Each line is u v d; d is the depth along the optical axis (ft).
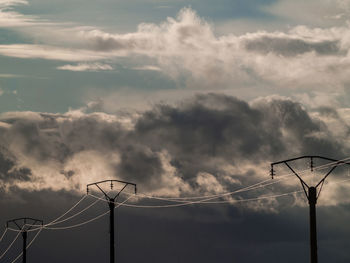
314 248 207.51
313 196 208.74
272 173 211.20
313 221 208.13
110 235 317.22
